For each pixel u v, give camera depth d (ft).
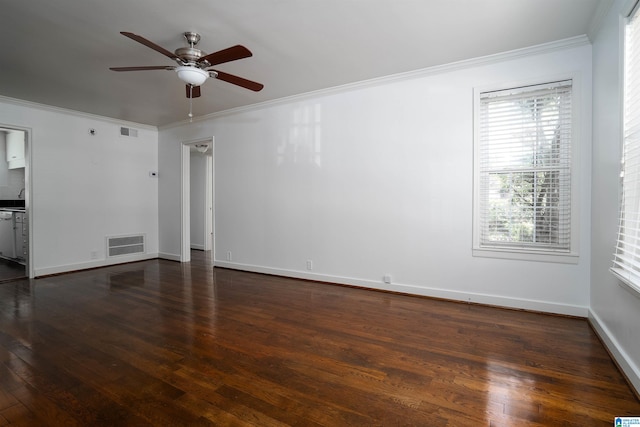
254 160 15.81
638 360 5.86
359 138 12.84
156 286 13.47
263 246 15.69
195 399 5.76
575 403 5.59
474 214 10.78
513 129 10.28
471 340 8.11
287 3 7.47
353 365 6.93
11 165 19.49
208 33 8.80
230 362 7.08
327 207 13.70
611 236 7.48
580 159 9.28
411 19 8.20
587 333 8.45
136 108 15.78
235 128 16.46
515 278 10.29
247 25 8.42
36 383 6.28
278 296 11.98
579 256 9.40
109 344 7.98
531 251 10.00
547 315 9.77
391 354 7.41
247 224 16.19
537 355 7.32
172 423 5.14
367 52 10.02
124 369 6.80
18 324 9.27
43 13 7.73
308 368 6.82
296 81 12.46
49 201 15.42
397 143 12.07
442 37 9.12
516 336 8.32
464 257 11.02
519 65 10.02
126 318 9.75
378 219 12.53
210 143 18.28
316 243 14.06
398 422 5.14
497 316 9.73
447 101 11.13
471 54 10.19
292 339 8.24
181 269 16.89
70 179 16.14
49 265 15.42
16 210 16.55
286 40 9.24
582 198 9.30
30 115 14.75
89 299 11.68
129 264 18.16
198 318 9.74
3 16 7.83
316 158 13.91
